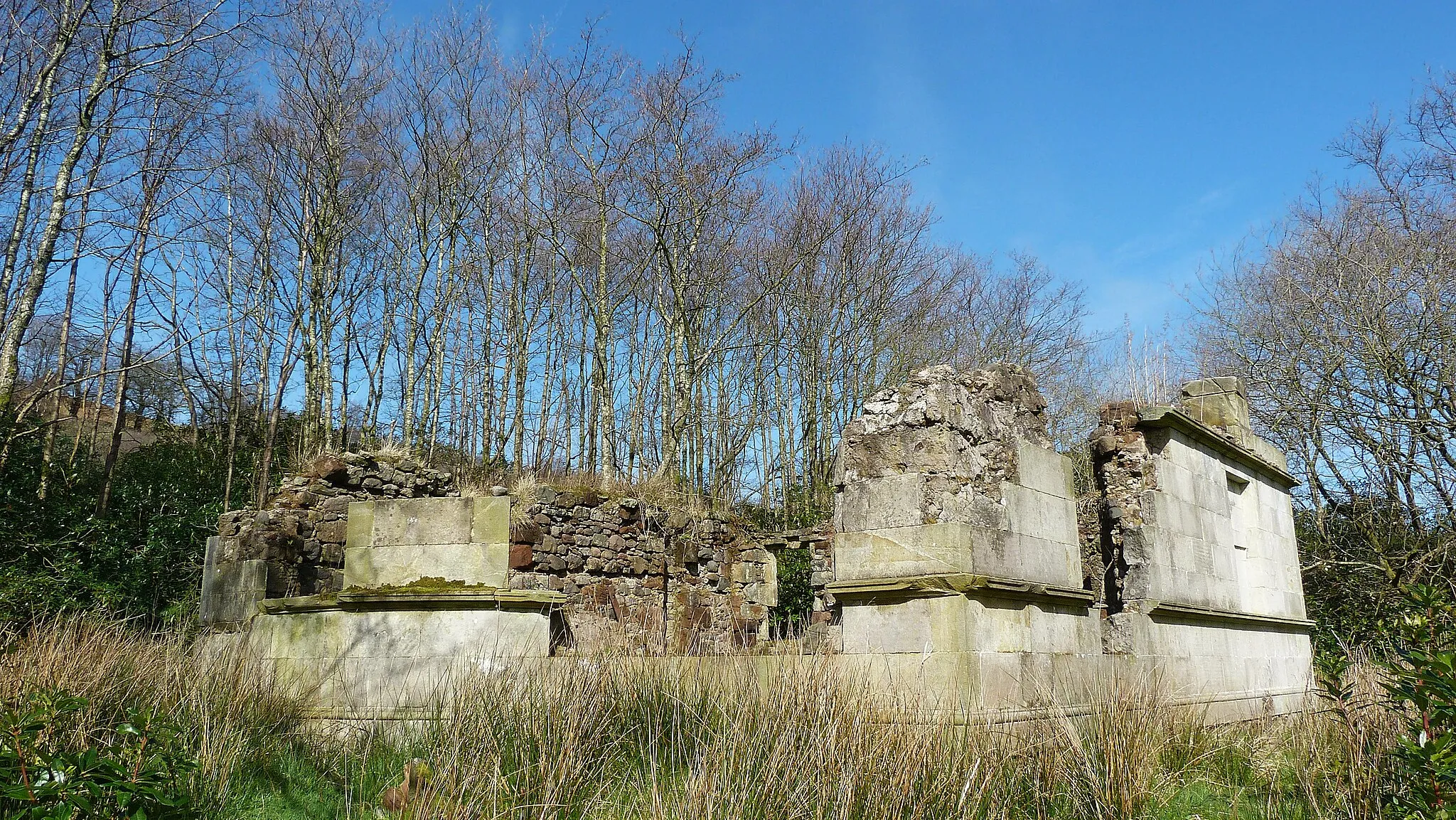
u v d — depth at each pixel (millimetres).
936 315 23141
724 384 24609
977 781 5027
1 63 13000
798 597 15477
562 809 4820
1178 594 8703
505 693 5945
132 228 12562
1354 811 5129
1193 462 9508
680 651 7324
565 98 20125
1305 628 11664
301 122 19234
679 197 19453
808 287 22328
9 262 12672
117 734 5117
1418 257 16141
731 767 4797
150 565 13125
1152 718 6207
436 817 4559
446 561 8500
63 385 11078
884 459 6793
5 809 3785
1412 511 15758
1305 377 17109
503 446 20734
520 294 22922
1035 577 7172
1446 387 15383
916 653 6273
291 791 5586
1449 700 4289
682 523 13523
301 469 12281
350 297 22156
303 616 8133
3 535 11164
